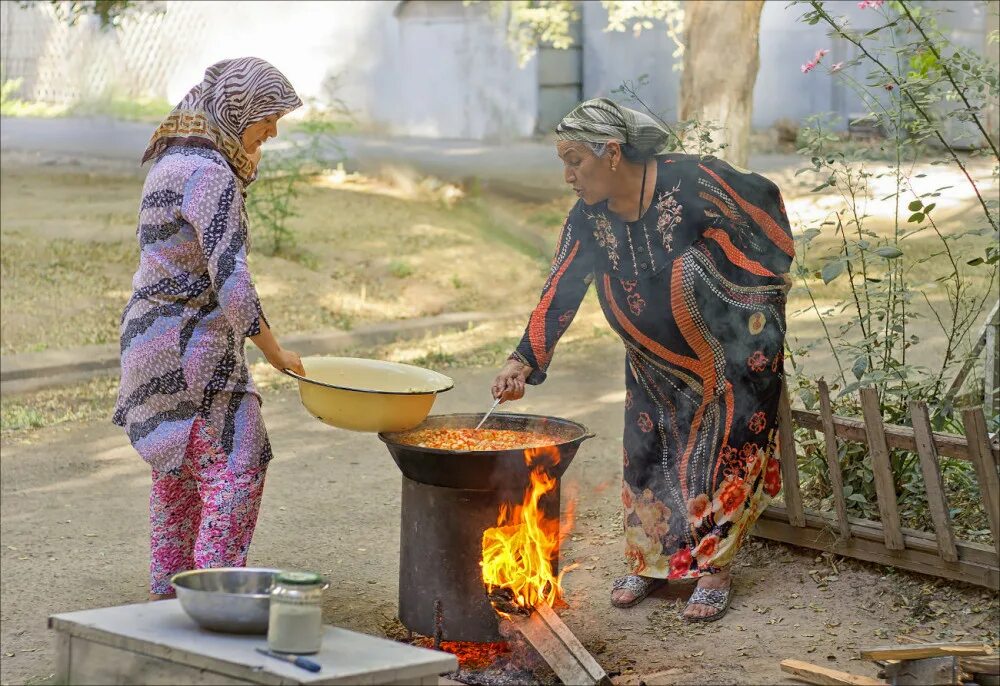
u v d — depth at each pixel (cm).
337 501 579
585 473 586
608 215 378
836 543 409
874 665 344
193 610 272
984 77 437
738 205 371
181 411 358
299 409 776
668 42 2156
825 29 2081
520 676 351
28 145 1852
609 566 444
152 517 376
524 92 2156
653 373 390
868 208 1312
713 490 388
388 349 940
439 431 396
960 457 371
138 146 1877
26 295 1007
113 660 273
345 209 1410
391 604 437
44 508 594
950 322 770
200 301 357
